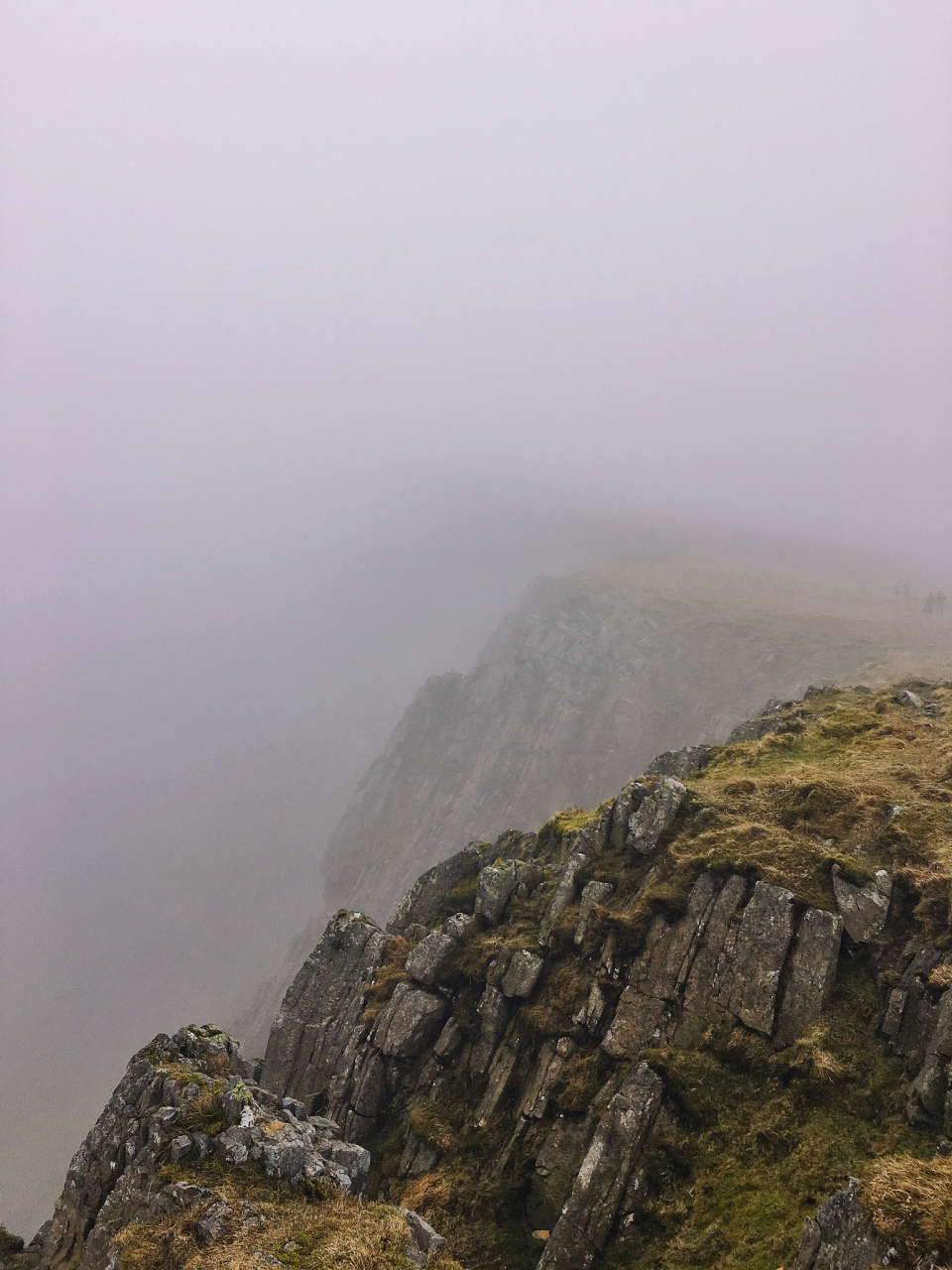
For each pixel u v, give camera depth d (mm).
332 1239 11148
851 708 29797
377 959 23266
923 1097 11438
